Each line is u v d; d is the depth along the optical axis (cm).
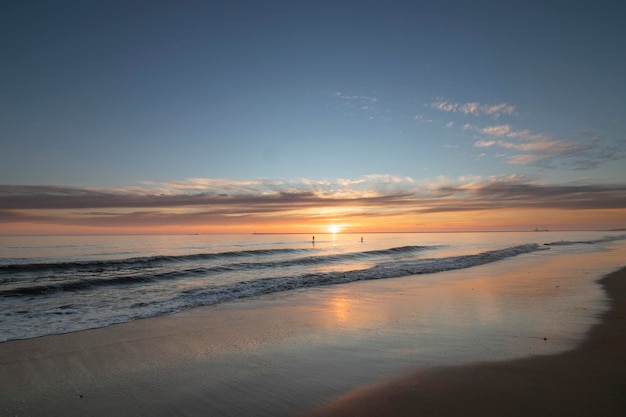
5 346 688
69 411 432
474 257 2772
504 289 1283
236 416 414
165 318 922
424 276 1698
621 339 682
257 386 498
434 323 831
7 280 1606
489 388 472
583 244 4728
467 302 1070
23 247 4709
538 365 553
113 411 431
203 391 484
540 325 791
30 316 945
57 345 695
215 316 942
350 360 596
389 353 629
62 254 3428
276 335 759
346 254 3303
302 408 430
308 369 559
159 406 443
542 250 3538
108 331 797
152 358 621
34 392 486
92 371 562
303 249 4312
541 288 1287
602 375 511
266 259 2911
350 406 431
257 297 1216
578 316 868
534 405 421
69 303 1130
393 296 1202
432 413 407
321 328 811
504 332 743
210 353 646
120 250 4194
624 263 2152
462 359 587
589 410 406
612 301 1038
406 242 7062
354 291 1312
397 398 448
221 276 1845
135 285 1530
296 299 1174
